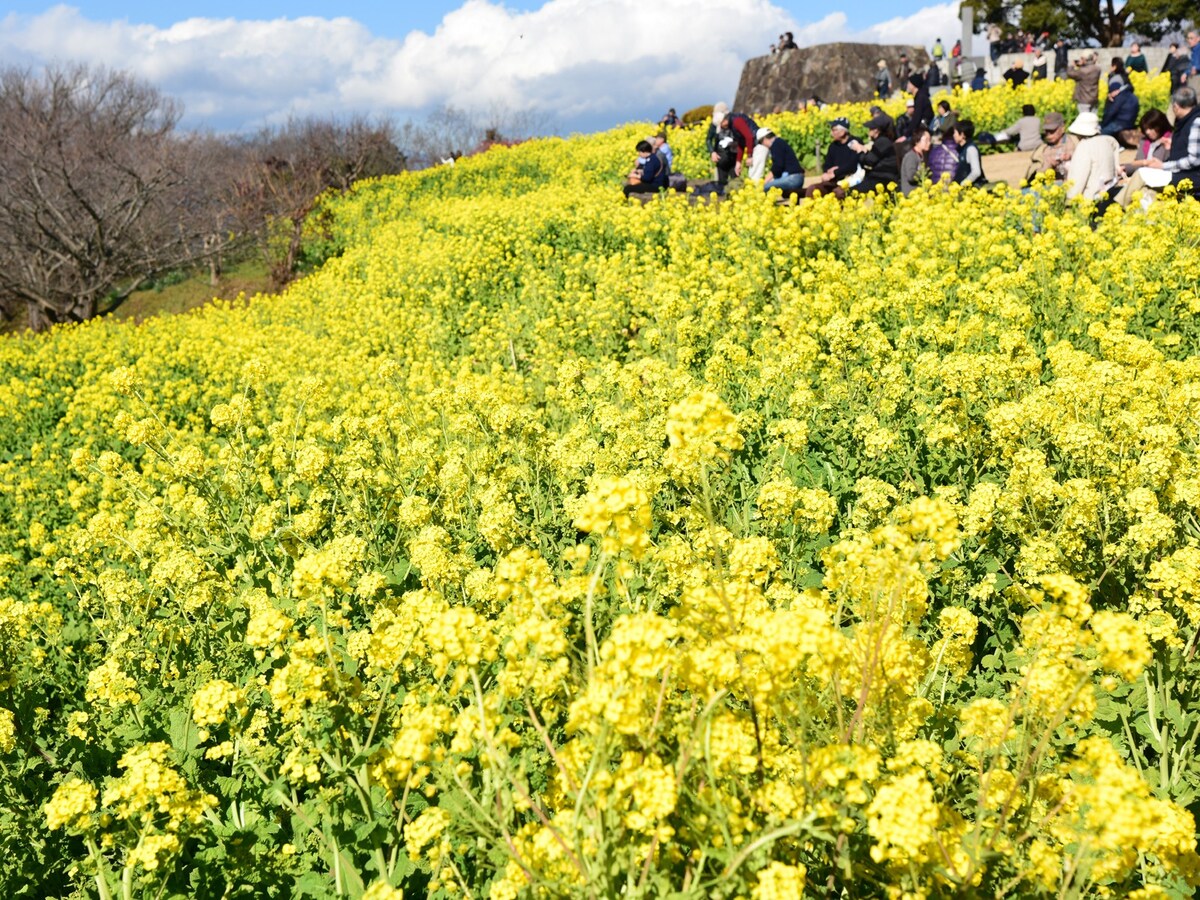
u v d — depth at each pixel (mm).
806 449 5395
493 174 29797
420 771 2551
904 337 7270
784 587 3547
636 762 2213
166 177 37094
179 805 2865
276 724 3598
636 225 13789
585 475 5441
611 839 2209
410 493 5461
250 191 39000
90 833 2977
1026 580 3832
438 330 12836
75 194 34312
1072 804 2350
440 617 2338
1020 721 3020
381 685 3271
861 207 11883
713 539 2676
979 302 7527
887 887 2326
